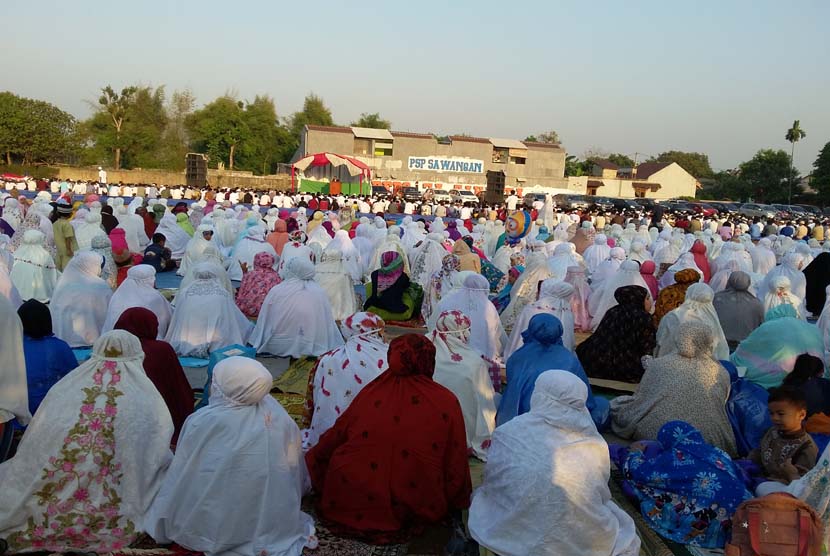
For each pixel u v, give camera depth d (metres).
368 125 72.81
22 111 50.84
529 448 3.62
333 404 4.57
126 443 3.66
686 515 3.89
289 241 11.51
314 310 7.24
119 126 58.28
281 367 6.86
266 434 3.64
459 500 4.02
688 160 96.94
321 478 4.10
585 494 3.51
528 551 3.52
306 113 68.94
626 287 6.79
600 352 6.69
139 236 14.55
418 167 50.78
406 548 3.75
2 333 3.67
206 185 38.75
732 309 8.12
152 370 4.70
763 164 66.06
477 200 41.28
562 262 10.58
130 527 3.64
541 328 5.19
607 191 63.22
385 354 4.72
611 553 3.59
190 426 3.63
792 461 4.33
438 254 11.22
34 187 34.25
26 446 3.62
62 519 3.57
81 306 7.12
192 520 3.55
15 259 8.86
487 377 5.09
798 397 4.29
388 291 8.95
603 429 5.46
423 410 3.89
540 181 53.97
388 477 3.83
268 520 3.62
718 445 4.91
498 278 10.44
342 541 3.79
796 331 6.04
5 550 3.52
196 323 6.91
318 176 42.19
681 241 15.24
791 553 3.26
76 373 3.76
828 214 49.09
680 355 5.09
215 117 58.22
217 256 8.93
